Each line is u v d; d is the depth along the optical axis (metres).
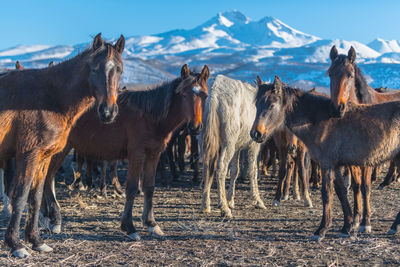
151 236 5.48
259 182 11.02
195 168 10.81
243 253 4.70
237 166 7.70
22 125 4.39
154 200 8.27
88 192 8.99
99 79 4.39
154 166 5.72
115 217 6.59
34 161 4.45
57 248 4.81
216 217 6.78
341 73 5.82
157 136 5.46
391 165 9.64
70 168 12.83
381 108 5.36
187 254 4.64
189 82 5.29
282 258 4.52
